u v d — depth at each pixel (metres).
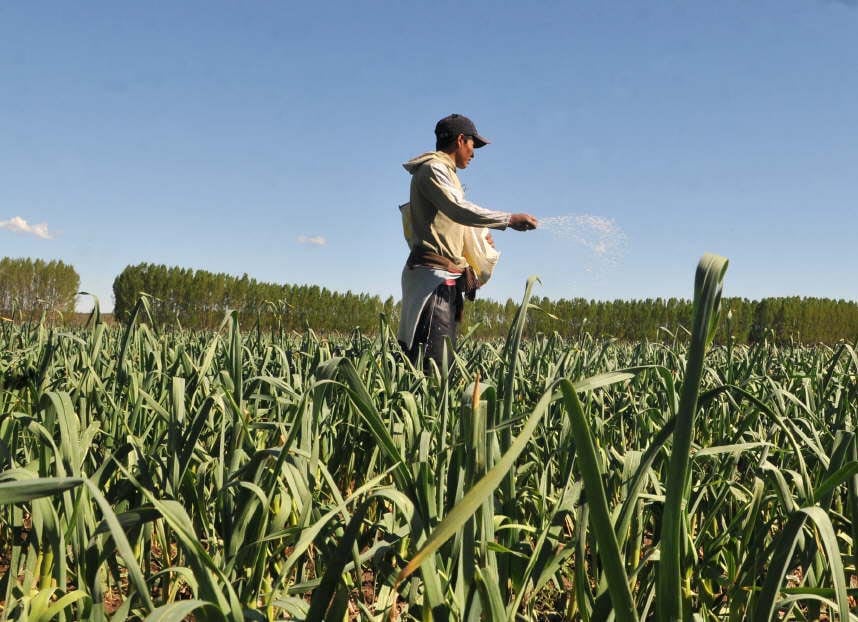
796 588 1.28
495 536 1.46
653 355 4.12
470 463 1.26
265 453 1.49
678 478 0.92
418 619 1.48
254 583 1.44
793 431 2.18
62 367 3.02
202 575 1.07
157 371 2.54
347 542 1.11
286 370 2.54
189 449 1.65
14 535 1.74
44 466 1.66
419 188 4.57
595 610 1.25
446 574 1.36
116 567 1.68
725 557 1.95
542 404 0.85
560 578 1.93
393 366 2.85
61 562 1.35
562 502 1.54
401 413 2.47
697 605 1.81
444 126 4.71
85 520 1.55
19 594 1.48
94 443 2.31
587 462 0.90
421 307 4.59
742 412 2.75
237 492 1.69
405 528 1.62
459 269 4.71
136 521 1.32
